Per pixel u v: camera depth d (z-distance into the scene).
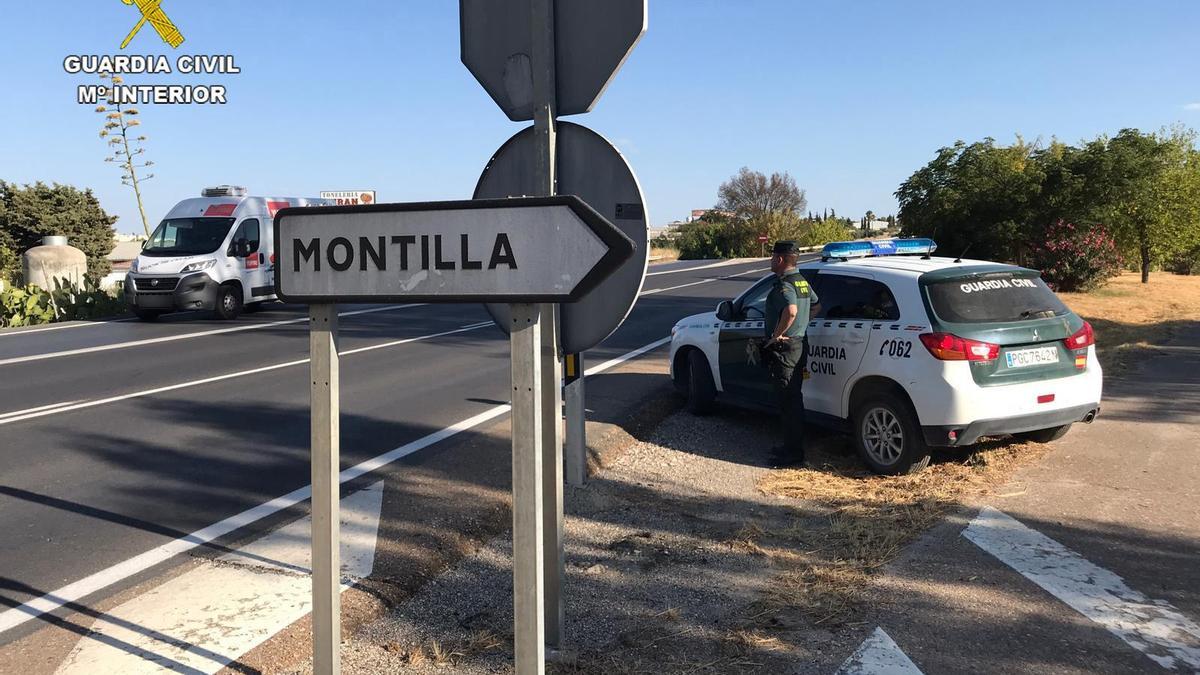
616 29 3.57
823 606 4.07
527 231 2.61
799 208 76.38
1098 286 20.22
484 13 3.78
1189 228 21.80
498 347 13.47
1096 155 19.39
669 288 26.47
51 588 4.46
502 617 4.03
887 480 6.06
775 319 6.48
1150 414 7.78
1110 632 3.77
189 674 3.48
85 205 41.59
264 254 19.03
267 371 11.24
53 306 18.70
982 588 4.23
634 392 9.30
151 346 13.77
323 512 3.02
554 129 3.70
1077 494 5.62
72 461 6.94
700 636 3.80
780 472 6.38
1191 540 4.82
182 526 5.41
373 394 9.68
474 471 6.36
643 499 5.75
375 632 3.89
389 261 2.80
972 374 5.85
